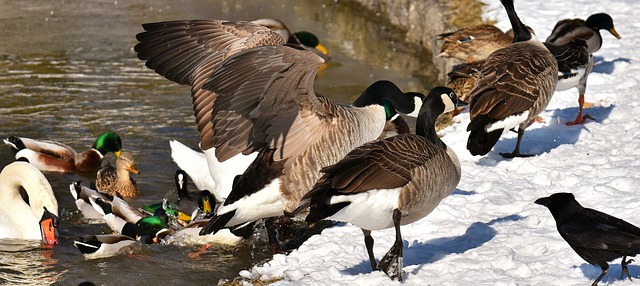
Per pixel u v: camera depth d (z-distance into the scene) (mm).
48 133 16672
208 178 13281
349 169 8531
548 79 13102
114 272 11039
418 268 9477
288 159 9773
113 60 21688
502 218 10961
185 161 13617
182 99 18875
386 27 25969
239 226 11633
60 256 11664
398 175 8742
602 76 17594
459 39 18266
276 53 8656
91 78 20203
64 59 21672
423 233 10734
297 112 9422
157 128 17031
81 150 15875
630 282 8531
